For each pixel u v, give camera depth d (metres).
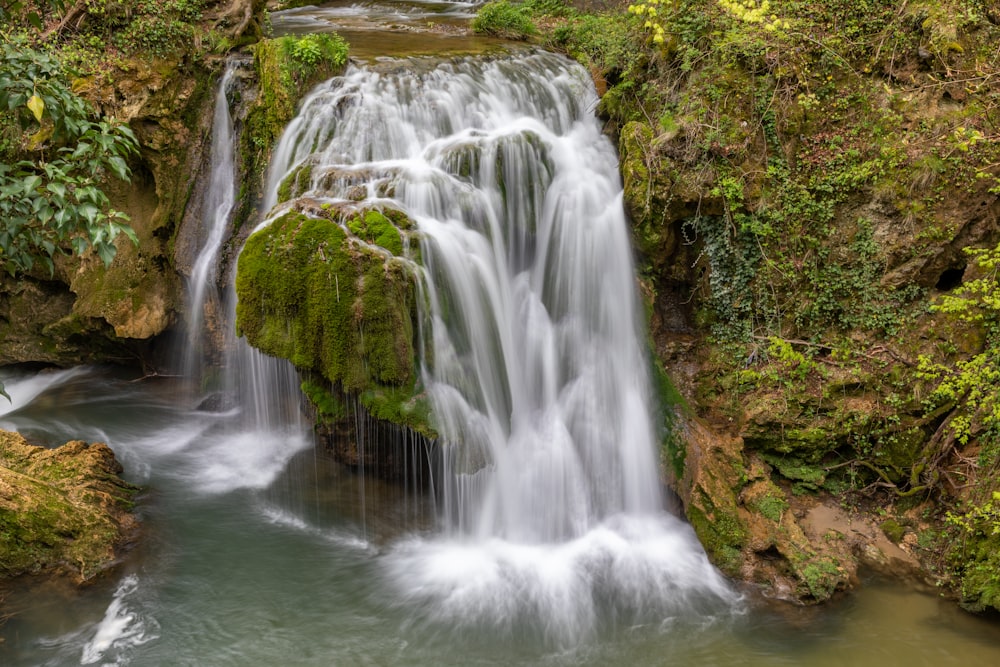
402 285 6.41
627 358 7.94
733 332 8.17
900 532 7.15
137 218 9.51
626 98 8.90
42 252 9.50
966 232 7.37
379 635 5.93
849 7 8.02
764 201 7.80
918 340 7.46
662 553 7.01
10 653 5.68
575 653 5.84
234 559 6.73
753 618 6.26
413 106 8.51
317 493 7.62
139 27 9.21
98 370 10.33
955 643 5.99
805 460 7.67
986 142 7.24
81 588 6.25
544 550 7.04
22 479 6.55
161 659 5.62
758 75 8.02
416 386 6.53
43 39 8.84
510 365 7.73
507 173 8.18
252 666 5.58
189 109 9.37
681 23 8.49
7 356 10.20
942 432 7.18
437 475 6.92
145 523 7.10
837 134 7.84
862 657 5.83
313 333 6.48
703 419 7.93
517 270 8.38
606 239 8.11
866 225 7.62
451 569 6.70
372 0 15.39
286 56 8.62
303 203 7.07
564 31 10.80
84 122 5.59
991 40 7.79
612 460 7.62
